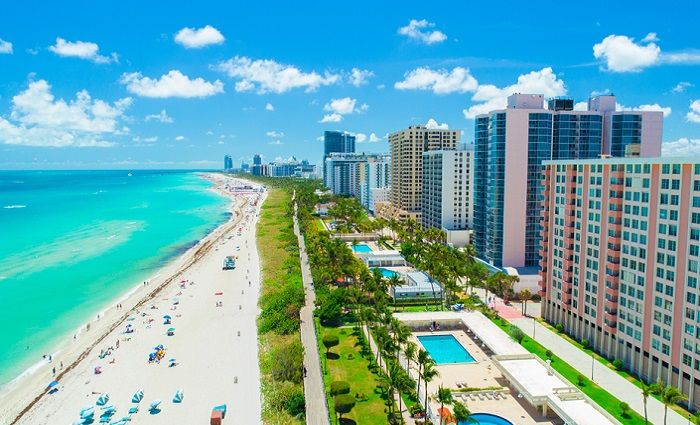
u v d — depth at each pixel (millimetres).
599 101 183625
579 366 111250
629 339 108375
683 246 93125
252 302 167250
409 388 92500
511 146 176875
